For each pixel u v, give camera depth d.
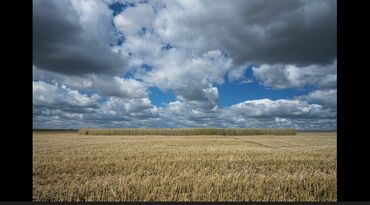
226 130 55.09
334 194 7.79
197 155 15.12
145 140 30.50
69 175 10.18
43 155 15.25
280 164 12.59
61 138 36.41
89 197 7.25
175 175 9.86
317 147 21.58
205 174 10.06
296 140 32.75
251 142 27.86
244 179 9.01
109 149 18.70
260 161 13.28
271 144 25.30
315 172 10.41
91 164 12.28
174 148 19.50
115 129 55.09
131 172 10.56
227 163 12.62
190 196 7.49
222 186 8.34
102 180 9.24
